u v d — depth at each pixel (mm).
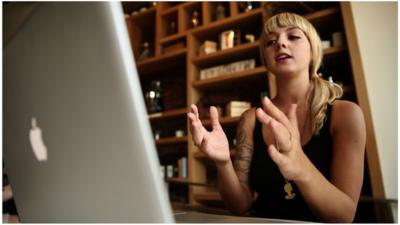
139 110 280
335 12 2088
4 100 391
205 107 2730
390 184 1704
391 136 1756
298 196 860
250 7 2619
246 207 944
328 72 2213
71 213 329
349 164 787
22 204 392
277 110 530
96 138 299
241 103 2480
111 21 276
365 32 1953
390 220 1609
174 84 3162
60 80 319
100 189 304
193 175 2498
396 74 1825
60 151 333
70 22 299
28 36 342
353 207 667
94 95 294
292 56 958
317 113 908
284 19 979
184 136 2631
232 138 2482
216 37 2887
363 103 1810
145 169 280
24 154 378
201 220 548
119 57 276
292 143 524
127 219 292
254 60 2514
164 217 282
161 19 3129
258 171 967
